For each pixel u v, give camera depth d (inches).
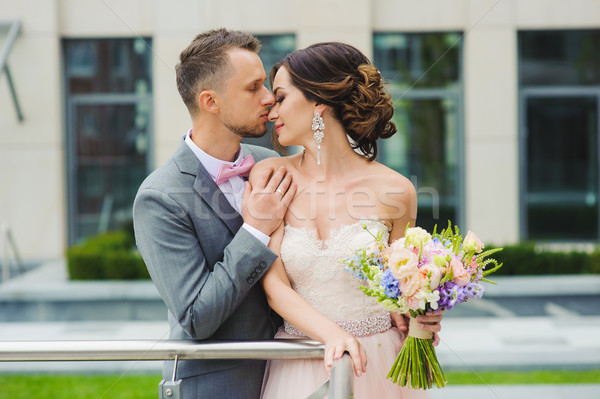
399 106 246.5
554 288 196.4
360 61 66.1
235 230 61.9
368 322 64.6
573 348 157.0
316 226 64.9
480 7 228.4
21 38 259.3
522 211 261.3
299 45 209.3
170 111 178.5
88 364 154.1
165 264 58.8
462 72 245.6
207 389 61.1
